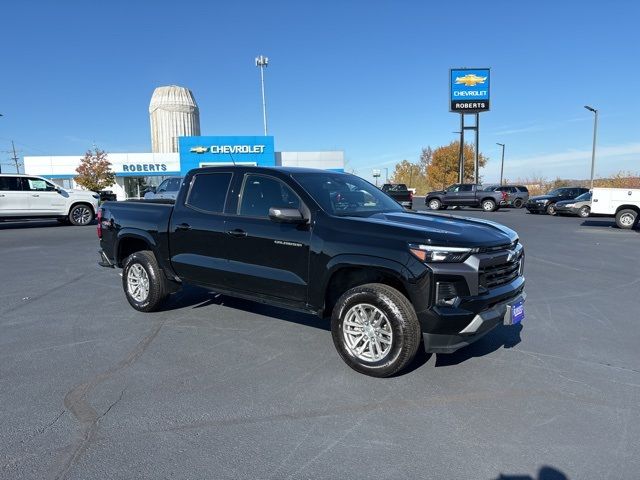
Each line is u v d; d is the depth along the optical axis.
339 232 4.04
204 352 4.49
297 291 4.33
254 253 4.62
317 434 3.05
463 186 31.84
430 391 3.68
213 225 4.96
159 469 2.68
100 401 3.49
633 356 4.45
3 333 5.04
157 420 3.21
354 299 3.93
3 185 16.75
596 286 7.47
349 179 5.22
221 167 5.15
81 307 6.10
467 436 3.04
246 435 3.04
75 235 14.83
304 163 43.72
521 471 2.67
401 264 3.65
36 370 4.05
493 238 3.87
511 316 3.94
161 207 5.64
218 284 5.04
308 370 4.07
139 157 43.88
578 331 5.20
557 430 3.12
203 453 2.84
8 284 7.50
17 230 16.58
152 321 5.47
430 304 3.57
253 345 4.68
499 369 4.11
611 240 13.73
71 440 2.96
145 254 5.78
